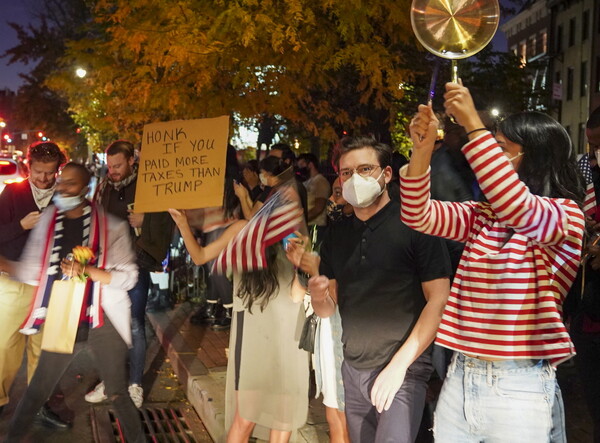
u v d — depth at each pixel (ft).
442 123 15.55
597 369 10.97
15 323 15.99
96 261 14.05
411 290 10.28
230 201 15.11
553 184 8.61
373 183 10.11
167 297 29.55
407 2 25.00
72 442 17.04
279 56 26.09
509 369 8.16
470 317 8.34
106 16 28.73
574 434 14.96
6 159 57.21
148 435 17.54
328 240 11.09
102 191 18.80
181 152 14.76
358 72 29.37
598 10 129.18
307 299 12.89
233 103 28.30
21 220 15.31
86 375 21.93
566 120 141.59
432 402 13.58
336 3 24.35
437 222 8.76
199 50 25.27
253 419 12.75
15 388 20.61
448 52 8.06
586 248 10.49
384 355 10.43
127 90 29.14
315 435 15.66
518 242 8.21
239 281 12.66
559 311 8.39
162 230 18.26
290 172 12.75
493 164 7.61
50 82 33.30
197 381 19.27
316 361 12.81
